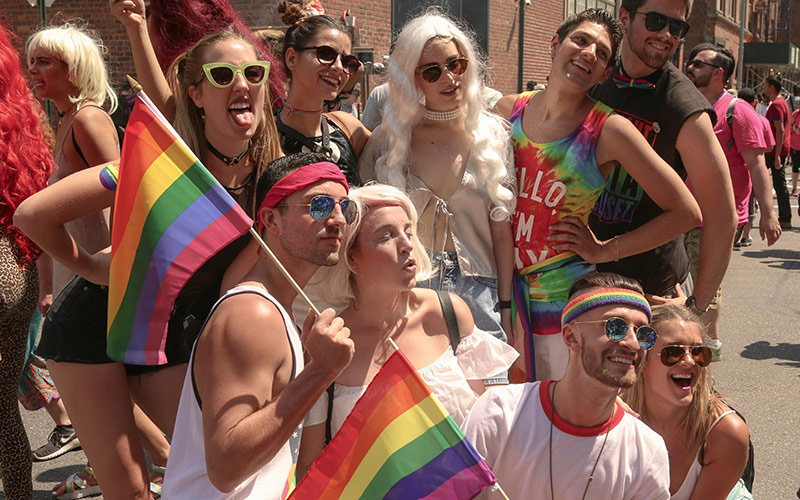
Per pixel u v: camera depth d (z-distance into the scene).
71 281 2.85
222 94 2.71
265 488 2.13
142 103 2.27
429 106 3.36
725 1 32.53
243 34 3.32
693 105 3.30
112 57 11.39
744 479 3.08
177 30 3.76
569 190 3.24
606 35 3.15
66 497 3.87
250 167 2.94
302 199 2.14
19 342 3.22
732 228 3.37
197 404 2.06
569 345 2.45
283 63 3.62
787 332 7.00
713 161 3.30
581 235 3.25
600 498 2.47
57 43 3.34
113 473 2.75
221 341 2.00
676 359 2.78
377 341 2.69
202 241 2.23
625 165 3.19
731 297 8.27
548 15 17.81
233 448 1.91
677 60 26.92
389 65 3.38
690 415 2.85
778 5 43.03
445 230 3.34
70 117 3.41
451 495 2.22
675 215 3.17
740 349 6.50
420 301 2.81
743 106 6.34
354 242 2.61
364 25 13.27
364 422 2.28
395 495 2.24
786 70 38.44
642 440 2.50
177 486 2.09
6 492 3.30
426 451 2.25
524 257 3.39
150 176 2.27
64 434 4.39
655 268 3.46
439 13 3.49
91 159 3.27
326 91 3.52
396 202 2.64
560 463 2.47
